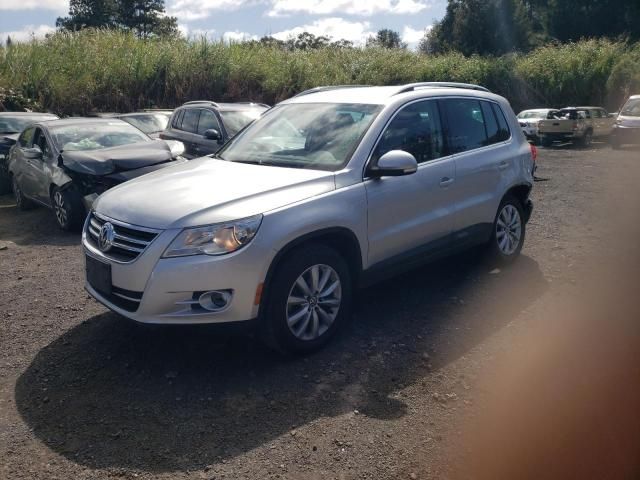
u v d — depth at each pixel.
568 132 24.11
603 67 31.59
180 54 21.73
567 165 16.80
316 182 4.33
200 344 4.50
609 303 5.23
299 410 3.62
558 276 6.01
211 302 3.84
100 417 3.59
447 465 3.09
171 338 4.62
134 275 3.87
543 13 56.03
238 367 4.15
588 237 7.62
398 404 3.68
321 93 5.69
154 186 4.45
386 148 4.80
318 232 4.18
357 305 5.25
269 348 4.26
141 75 20.47
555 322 4.83
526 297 5.41
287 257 4.07
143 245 3.90
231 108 11.28
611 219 8.72
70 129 9.48
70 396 3.84
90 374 4.11
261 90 23.05
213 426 3.47
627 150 22.17
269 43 25.80
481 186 5.68
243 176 4.46
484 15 51.31
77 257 7.17
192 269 3.75
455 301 5.32
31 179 9.57
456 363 4.18
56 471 3.11
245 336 4.61
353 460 3.15
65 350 4.49
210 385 3.92
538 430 3.37
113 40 21.61
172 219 3.87
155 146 9.02
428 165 5.11
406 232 4.88
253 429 3.44
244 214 3.88
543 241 7.46
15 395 3.86
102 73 19.86
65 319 5.11
